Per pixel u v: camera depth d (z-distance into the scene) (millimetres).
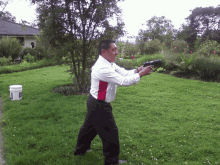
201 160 2635
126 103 5188
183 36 33344
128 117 4230
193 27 37125
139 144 3035
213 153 2805
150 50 19562
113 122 2305
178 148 2934
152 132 3490
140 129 3600
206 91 6445
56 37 5793
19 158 2531
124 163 2525
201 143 3076
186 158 2695
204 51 11805
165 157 2707
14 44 14867
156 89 6750
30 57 14820
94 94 2240
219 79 8047
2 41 14477
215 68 8164
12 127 3582
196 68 9062
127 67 10734
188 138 3256
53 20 5461
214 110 4625
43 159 2574
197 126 3738
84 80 6367
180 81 8109
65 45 5715
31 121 3912
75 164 2482
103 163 2502
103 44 2168
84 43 6039
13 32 20688
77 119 4043
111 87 2207
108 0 5508
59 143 3004
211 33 36031
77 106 4875
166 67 10531
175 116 4238
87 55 6254
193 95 5977
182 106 4949
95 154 2721
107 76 2104
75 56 6031
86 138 2584
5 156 2660
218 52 12859
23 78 9125
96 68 2170
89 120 2459
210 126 3719
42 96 5840
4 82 8141
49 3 5457
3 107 4832
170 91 6473
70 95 6012
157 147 2967
